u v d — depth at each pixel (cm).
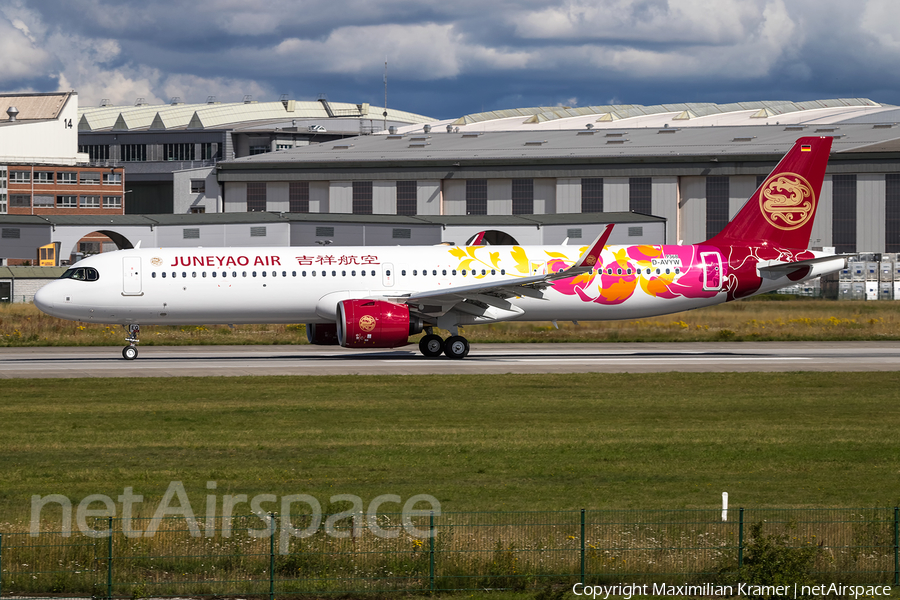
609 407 10862
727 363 15638
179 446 8638
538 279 15250
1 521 6138
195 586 5178
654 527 5900
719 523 5931
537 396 11662
